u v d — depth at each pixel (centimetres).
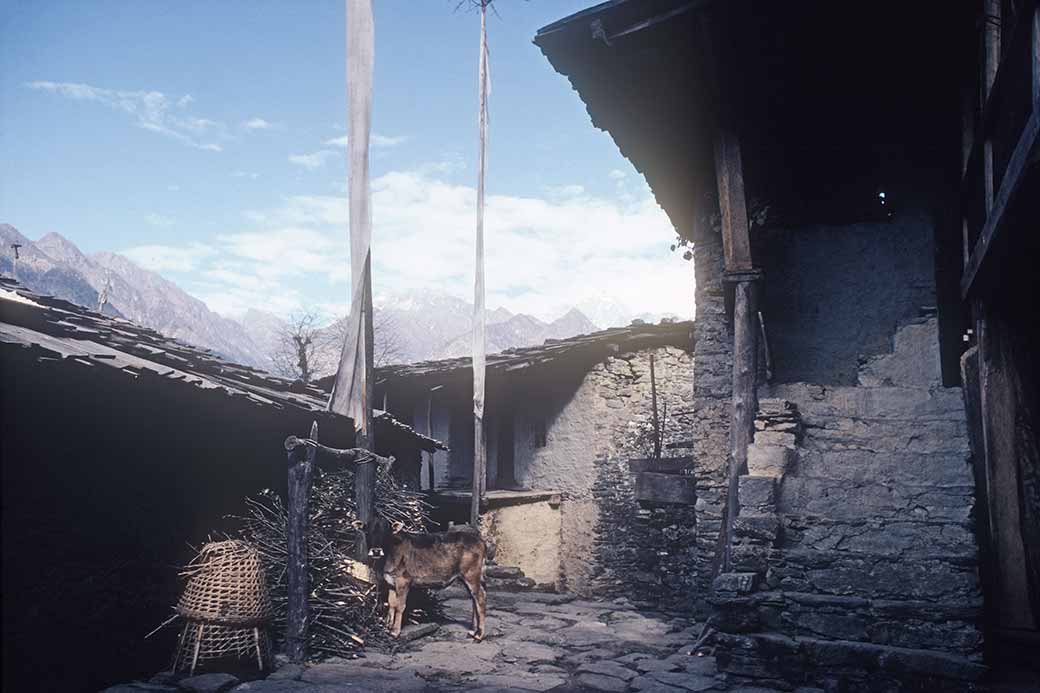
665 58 842
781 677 605
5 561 512
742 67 814
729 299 839
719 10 783
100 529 589
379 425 1021
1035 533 633
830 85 871
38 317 606
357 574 770
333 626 705
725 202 793
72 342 599
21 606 519
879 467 698
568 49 832
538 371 1415
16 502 525
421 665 667
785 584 641
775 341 848
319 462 822
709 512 953
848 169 862
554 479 1380
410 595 867
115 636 587
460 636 800
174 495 664
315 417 781
